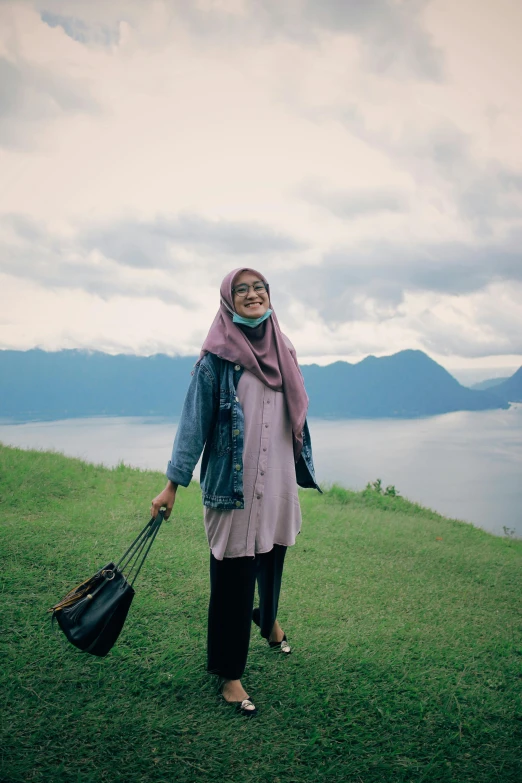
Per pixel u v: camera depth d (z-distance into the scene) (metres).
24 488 6.39
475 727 2.47
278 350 2.71
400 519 8.02
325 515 7.29
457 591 4.69
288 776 2.11
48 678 2.58
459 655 3.24
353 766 2.17
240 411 2.57
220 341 2.62
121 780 2.01
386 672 2.91
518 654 3.34
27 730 2.23
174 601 3.57
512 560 6.12
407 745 2.31
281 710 2.51
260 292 2.67
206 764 2.13
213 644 2.54
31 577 3.65
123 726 2.30
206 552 4.63
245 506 2.57
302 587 4.32
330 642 3.25
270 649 3.07
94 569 3.91
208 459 2.62
